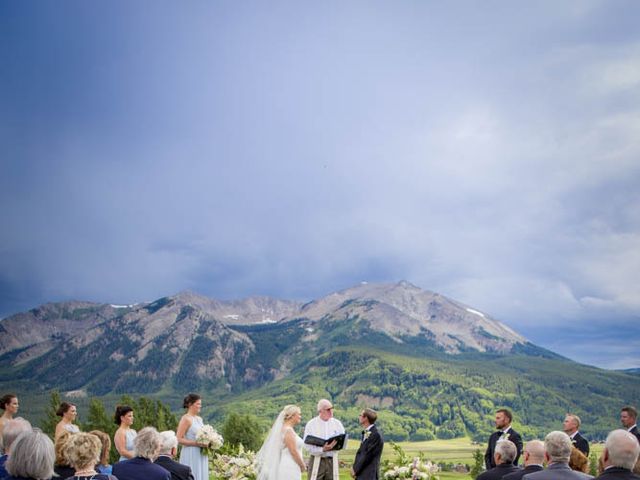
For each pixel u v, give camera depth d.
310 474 15.05
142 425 69.00
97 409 66.25
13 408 12.83
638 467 7.84
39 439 6.48
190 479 10.63
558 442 8.49
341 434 14.80
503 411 14.41
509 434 14.17
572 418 14.23
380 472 15.61
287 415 14.16
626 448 7.18
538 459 9.53
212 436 14.28
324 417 15.52
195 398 14.62
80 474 7.18
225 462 16.16
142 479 8.92
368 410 15.38
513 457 10.39
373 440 15.04
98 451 7.39
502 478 9.72
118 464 9.16
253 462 15.41
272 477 13.75
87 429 65.44
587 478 8.23
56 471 8.41
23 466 6.33
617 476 7.15
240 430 96.12
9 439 9.19
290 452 13.87
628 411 14.35
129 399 70.50
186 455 14.34
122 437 12.80
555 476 8.30
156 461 10.60
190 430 14.41
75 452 7.23
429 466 15.14
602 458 7.43
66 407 13.11
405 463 15.48
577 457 9.97
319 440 14.89
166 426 72.88
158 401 73.62
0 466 8.38
